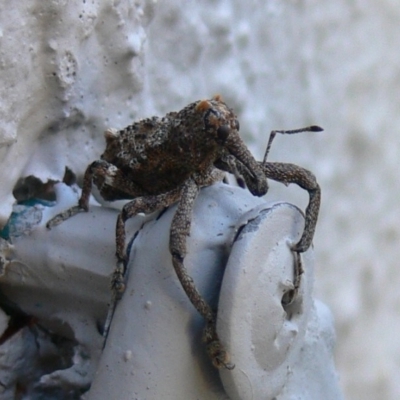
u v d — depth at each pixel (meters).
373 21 0.16
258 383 0.09
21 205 0.10
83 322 0.10
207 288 0.09
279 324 0.09
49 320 0.10
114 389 0.09
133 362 0.09
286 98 0.14
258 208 0.09
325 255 0.16
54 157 0.10
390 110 0.16
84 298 0.10
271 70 0.14
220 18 0.13
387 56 0.16
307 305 0.09
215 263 0.09
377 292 0.17
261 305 0.09
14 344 0.10
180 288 0.09
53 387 0.10
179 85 0.12
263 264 0.09
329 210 0.16
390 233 0.17
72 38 0.10
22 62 0.09
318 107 0.15
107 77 0.11
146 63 0.12
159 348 0.09
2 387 0.10
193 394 0.09
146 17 0.11
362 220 0.16
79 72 0.10
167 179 0.10
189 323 0.09
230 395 0.09
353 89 0.15
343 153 0.16
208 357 0.09
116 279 0.09
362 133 0.16
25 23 0.09
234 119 0.10
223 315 0.08
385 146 0.16
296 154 0.15
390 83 0.16
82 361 0.10
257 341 0.09
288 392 0.10
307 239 0.09
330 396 0.11
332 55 0.15
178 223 0.09
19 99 0.10
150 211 0.09
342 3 0.15
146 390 0.09
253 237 0.09
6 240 0.10
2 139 0.09
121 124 0.11
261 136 0.14
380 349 0.17
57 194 0.10
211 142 0.10
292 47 0.14
